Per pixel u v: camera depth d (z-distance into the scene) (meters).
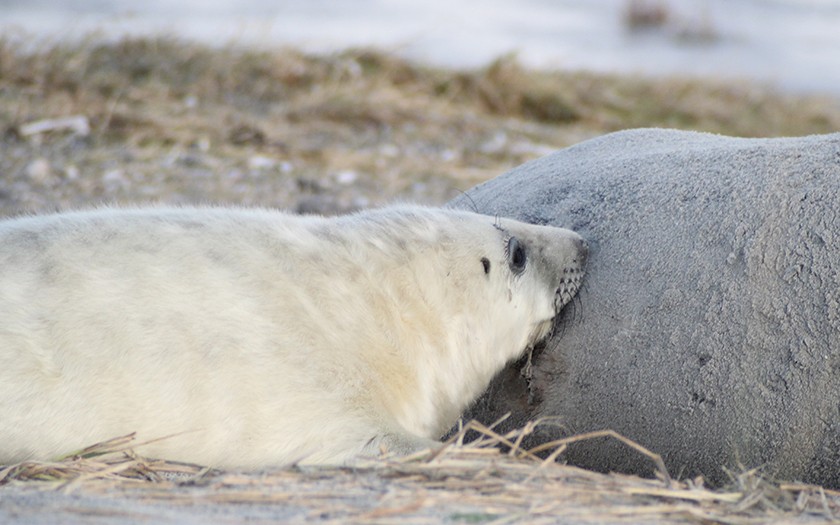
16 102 33.50
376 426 11.19
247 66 40.66
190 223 11.98
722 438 11.02
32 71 36.09
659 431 11.41
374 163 32.44
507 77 44.59
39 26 47.62
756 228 11.20
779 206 11.20
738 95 51.50
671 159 12.96
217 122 34.09
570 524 8.47
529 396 12.73
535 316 12.91
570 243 12.72
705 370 11.12
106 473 9.68
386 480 9.34
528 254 12.88
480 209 14.91
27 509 8.30
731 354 11.00
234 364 10.91
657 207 12.30
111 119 32.88
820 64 64.94
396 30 59.12
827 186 11.05
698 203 11.91
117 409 10.48
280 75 40.25
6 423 10.20
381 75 42.66
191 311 11.01
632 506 9.05
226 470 10.12
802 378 10.59
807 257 10.79
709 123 46.34
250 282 11.52
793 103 51.47
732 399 10.94
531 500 8.97
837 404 10.41
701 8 76.81
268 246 12.05
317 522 8.13
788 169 11.52
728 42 70.25
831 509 9.59
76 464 9.91
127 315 10.75
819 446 10.56
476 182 31.31
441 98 42.25
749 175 11.75
